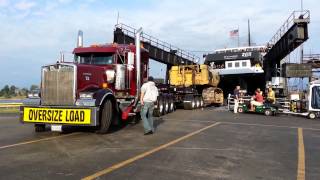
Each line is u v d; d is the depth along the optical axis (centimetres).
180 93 2469
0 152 891
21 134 1210
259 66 3438
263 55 3706
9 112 2375
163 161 805
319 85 2014
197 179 666
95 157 839
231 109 2553
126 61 1436
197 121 1648
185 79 2861
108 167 744
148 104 1210
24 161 791
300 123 1692
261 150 961
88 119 1112
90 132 1258
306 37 2759
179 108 2630
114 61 1388
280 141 1120
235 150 948
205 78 2806
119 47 1419
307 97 2106
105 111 1190
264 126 1522
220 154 892
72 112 1121
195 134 1222
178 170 727
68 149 937
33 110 1155
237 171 730
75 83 1156
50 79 1177
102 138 1126
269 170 745
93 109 1114
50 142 1045
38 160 802
